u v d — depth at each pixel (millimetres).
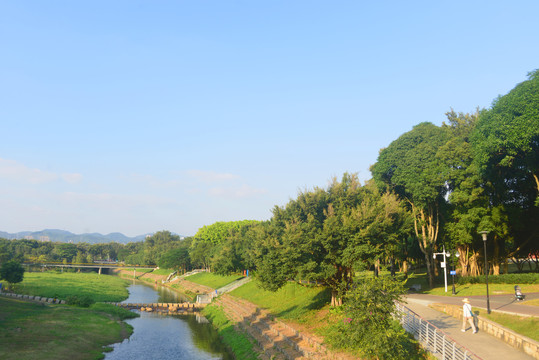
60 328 48375
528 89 35594
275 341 38312
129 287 126125
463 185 44875
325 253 35938
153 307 78562
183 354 44062
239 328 51500
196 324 62781
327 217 35812
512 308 29438
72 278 128250
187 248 169125
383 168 55938
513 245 54031
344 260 32938
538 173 43000
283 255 35438
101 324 54719
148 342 49500
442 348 21016
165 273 167125
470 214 44531
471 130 49312
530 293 37906
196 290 105625
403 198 57156
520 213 46000
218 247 115938
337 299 38219
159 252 195375
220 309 68500
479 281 46844
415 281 59219
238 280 91062
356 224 33688
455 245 51312
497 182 45938
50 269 172000
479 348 21641
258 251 40750
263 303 58062
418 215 55469
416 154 51344
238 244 88312
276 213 40938
